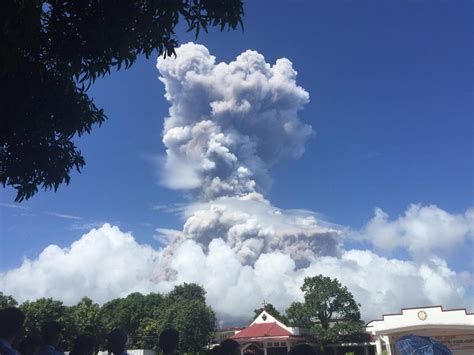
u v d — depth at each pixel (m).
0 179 8.84
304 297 59.03
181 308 59.34
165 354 6.09
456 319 50.25
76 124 8.94
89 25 7.81
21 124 8.32
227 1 7.99
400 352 5.63
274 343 55.38
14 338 5.13
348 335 55.25
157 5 7.62
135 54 8.30
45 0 7.14
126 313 67.44
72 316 50.03
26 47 6.75
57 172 9.03
